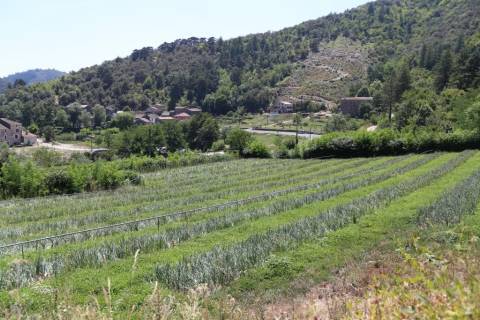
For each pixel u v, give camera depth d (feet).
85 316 16.84
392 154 196.54
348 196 95.81
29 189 126.82
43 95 585.22
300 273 46.52
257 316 32.12
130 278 42.45
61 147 392.06
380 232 61.41
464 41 425.69
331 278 44.62
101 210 99.14
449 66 352.28
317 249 53.52
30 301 33.91
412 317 14.92
